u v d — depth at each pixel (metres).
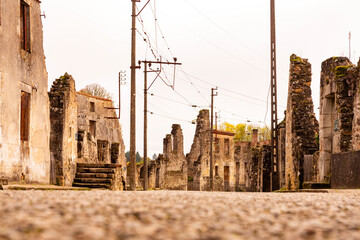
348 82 24.19
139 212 6.07
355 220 6.19
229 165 68.88
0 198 7.71
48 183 21.98
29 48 20.28
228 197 10.16
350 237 4.82
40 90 21.22
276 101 37.34
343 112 24.25
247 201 8.76
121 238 4.10
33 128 20.39
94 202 7.26
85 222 4.94
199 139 64.38
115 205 6.85
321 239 4.59
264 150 41.03
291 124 31.66
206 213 6.33
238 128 103.94
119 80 44.47
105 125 52.16
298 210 7.20
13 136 18.19
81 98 48.00
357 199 11.27
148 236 4.25
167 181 57.69
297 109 31.27
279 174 37.88
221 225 5.26
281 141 37.97
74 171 28.27
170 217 5.75
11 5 18.25
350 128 24.11
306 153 30.69
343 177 21.92
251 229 5.10
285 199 9.89
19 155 18.72
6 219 4.98
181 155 60.50
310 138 30.92
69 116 27.81
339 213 6.96
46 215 5.38
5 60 17.67
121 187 29.58
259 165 46.56
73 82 28.84
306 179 29.44
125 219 5.47
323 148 26.98
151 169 52.31
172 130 60.19
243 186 70.38
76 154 29.16
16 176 18.34
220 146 67.62
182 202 7.88
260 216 6.22
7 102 17.78
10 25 18.16
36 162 20.59
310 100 31.44
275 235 4.77
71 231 4.29
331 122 27.06
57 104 26.69
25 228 4.38
